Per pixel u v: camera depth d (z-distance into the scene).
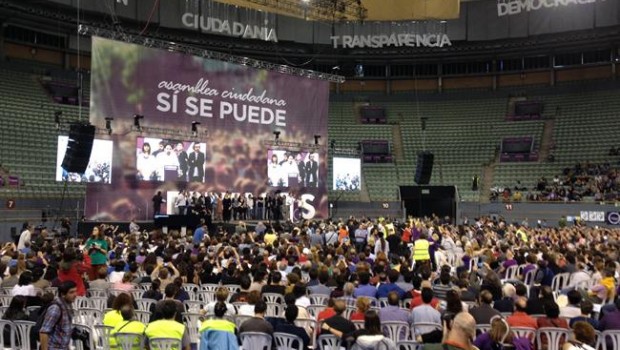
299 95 33.09
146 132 27.25
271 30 41.59
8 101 33.66
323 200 33.50
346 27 43.84
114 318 7.49
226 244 16.50
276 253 15.09
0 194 27.23
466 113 45.75
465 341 5.49
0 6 34.41
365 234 23.45
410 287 10.80
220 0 34.34
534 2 40.12
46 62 39.69
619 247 16.67
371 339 6.27
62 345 6.89
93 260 13.59
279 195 30.92
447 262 18.42
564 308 9.10
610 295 10.64
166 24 38.31
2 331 7.98
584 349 5.86
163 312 6.79
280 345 7.61
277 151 31.91
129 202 26.53
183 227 24.61
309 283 11.48
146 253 14.31
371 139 43.62
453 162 41.78
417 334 7.85
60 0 34.53
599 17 40.66
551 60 46.56
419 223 25.67
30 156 30.80
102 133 25.89
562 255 14.33
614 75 44.53
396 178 40.78
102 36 26.39
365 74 49.41
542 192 35.97
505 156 41.12
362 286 10.45
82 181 25.33
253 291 8.80
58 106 35.53
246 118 30.84
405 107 47.34
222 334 6.72
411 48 45.34
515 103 45.12
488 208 35.88
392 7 38.78
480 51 45.59
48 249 14.75
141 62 27.30
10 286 10.95
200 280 12.16
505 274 14.48
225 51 43.91
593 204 33.09
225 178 29.88
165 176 27.75
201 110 29.22
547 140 41.12
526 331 7.82
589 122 41.03
